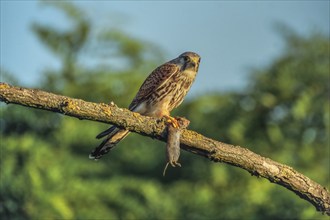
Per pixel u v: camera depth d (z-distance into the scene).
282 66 18.11
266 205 15.88
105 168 16.95
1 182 15.15
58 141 16.61
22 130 16.48
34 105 8.25
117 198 16.06
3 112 16.33
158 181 17.47
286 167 8.93
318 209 9.06
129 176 16.98
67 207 15.21
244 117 17.75
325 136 17.41
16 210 15.15
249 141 17.59
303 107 17.30
